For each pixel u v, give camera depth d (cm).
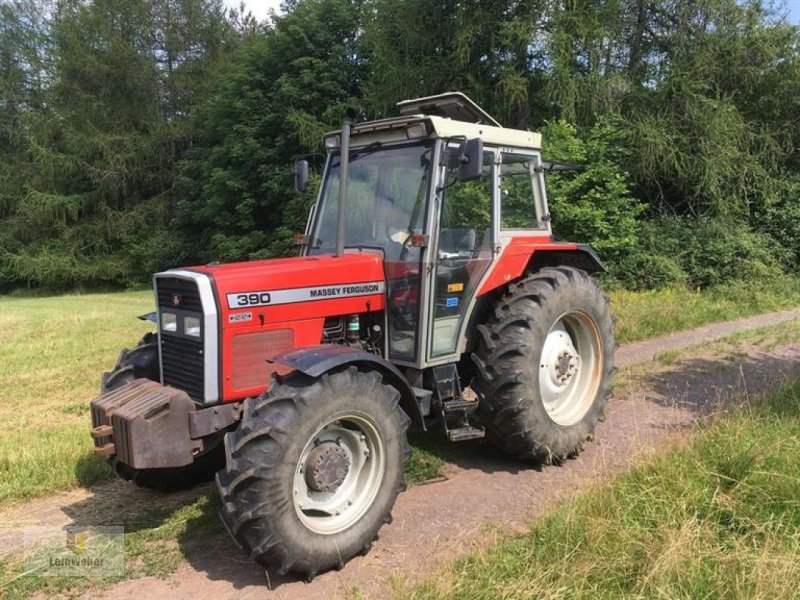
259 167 2164
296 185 495
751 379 675
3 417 611
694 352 814
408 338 428
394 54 1617
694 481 373
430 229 417
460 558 334
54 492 444
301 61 2066
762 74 1504
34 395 700
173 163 2958
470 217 455
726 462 395
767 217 1494
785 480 366
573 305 486
